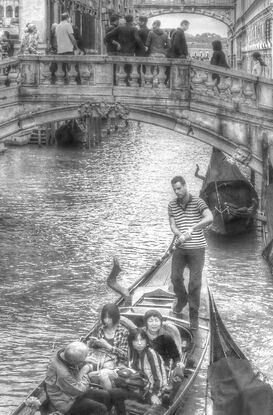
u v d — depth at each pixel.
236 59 71.19
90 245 20.28
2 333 14.00
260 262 18.61
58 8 34.75
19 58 20.09
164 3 75.56
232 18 75.94
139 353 9.60
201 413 10.12
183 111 20.34
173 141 45.97
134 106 20.34
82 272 17.83
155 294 13.38
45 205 25.52
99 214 24.12
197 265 12.30
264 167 20.08
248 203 21.45
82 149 41.59
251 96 19.89
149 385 9.51
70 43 20.59
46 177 31.50
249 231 21.77
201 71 20.12
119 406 9.23
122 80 20.28
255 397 9.27
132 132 51.25
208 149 42.09
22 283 16.94
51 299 15.91
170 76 20.16
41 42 30.98
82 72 20.25
